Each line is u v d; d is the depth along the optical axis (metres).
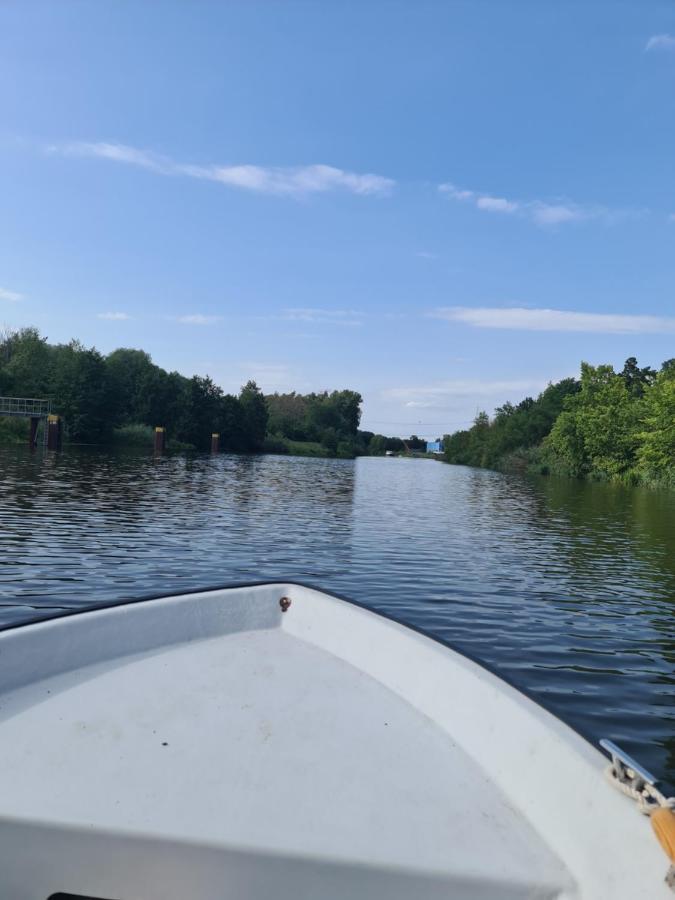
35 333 79.56
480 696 2.55
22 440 60.75
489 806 2.09
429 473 58.88
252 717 2.57
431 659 2.87
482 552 13.80
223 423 88.19
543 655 7.14
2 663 2.71
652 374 81.94
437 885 1.74
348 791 2.10
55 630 2.94
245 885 1.76
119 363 83.81
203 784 2.06
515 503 27.53
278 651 3.31
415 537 15.62
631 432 46.59
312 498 25.41
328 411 134.88
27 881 1.80
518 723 2.32
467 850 1.86
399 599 9.38
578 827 1.87
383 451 150.88
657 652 7.36
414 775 2.24
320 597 3.58
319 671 3.08
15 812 1.82
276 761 2.25
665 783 4.44
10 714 2.48
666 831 1.57
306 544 13.64
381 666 3.07
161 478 30.17
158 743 2.31
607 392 52.34
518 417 78.56
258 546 13.03
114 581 9.40
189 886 1.77
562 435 52.97
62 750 2.23
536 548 14.67
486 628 8.09
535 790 2.09
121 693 2.72
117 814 1.86
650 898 1.58
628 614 9.01
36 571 9.80
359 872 1.74
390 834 1.89
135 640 3.20
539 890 1.75
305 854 1.75
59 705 2.58
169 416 81.81
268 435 112.31
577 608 9.25
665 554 14.29
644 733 5.24
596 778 1.91
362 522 18.19
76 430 68.06
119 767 2.13
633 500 30.94
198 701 2.68
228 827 1.84
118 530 14.02
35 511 16.34
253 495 24.88
